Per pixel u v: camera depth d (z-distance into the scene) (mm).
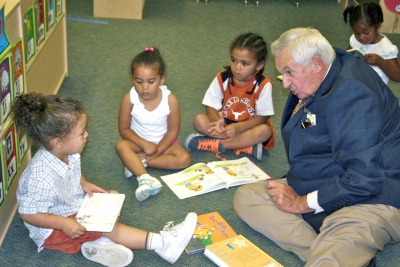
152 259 1797
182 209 2096
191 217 1832
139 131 2365
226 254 1751
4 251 1781
